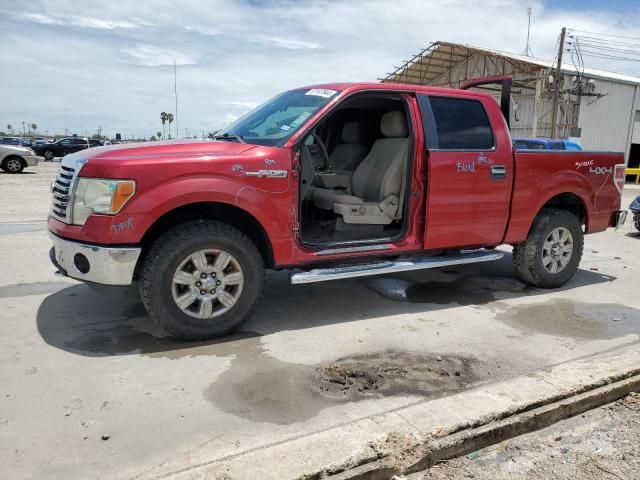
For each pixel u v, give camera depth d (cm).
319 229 512
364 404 316
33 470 248
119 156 376
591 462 279
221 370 359
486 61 3131
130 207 362
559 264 578
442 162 473
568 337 435
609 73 3244
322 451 259
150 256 379
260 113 497
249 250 406
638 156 3170
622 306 525
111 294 514
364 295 544
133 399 316
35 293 516
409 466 263
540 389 327
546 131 2888
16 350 383
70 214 379
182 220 412
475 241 512
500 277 630
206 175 381
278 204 408
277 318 468
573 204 596
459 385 344
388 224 520
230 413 302
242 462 249
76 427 285
